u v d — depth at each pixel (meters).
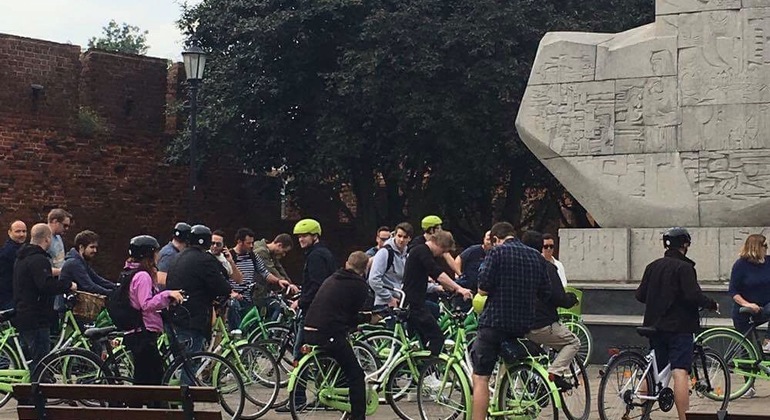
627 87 14.44
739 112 13.88
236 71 24.81
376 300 10.96
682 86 14.17
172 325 9.20
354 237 28.67
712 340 10.99
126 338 8.85
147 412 6.00
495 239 8.69
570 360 8.66
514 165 25.92
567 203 28.64
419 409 9.13
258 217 28.48
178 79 27.66
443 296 12.28
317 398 8.96
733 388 10.74
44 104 25.25
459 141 23.94
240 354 10.01
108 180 26.16
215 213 27.81
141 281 8.79
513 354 8.28
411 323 9.70
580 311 13.45
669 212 14.11
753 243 10.98
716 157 13.95
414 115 23.02
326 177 25.50
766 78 13.80
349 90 23.20
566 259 14.52
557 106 14.78
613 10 25.56
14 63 24.83
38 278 9.87
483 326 8.34
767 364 10.52
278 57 24.97
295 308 12.98
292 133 25.52
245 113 25.30
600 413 8.85
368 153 25.17
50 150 25.23
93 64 26.33
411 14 23.36
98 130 25.94
